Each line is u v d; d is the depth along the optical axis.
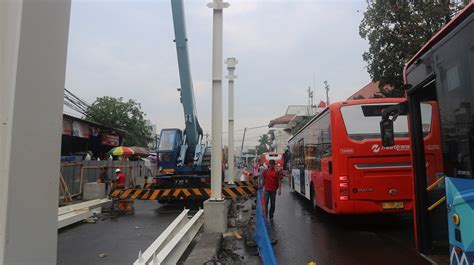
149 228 11.61
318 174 12.38
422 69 5.77
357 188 9.75
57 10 1.82
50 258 1.76
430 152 7.84
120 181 16.22
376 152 9.80
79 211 13.01
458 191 4.16
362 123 9.97
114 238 10.12
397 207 9.70
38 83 1.69
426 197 6.82
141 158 33.84
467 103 4.12
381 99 10.03
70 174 18.77
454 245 4.18
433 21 13.31
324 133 11.26
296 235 9.81
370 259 7.38
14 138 1.56
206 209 9.92
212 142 10.50
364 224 11.25
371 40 14.15
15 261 1.56
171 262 6.87
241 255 7.93
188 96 15.40
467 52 4.16
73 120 25.09
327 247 8.48
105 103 38.84
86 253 8.45
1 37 1.57
